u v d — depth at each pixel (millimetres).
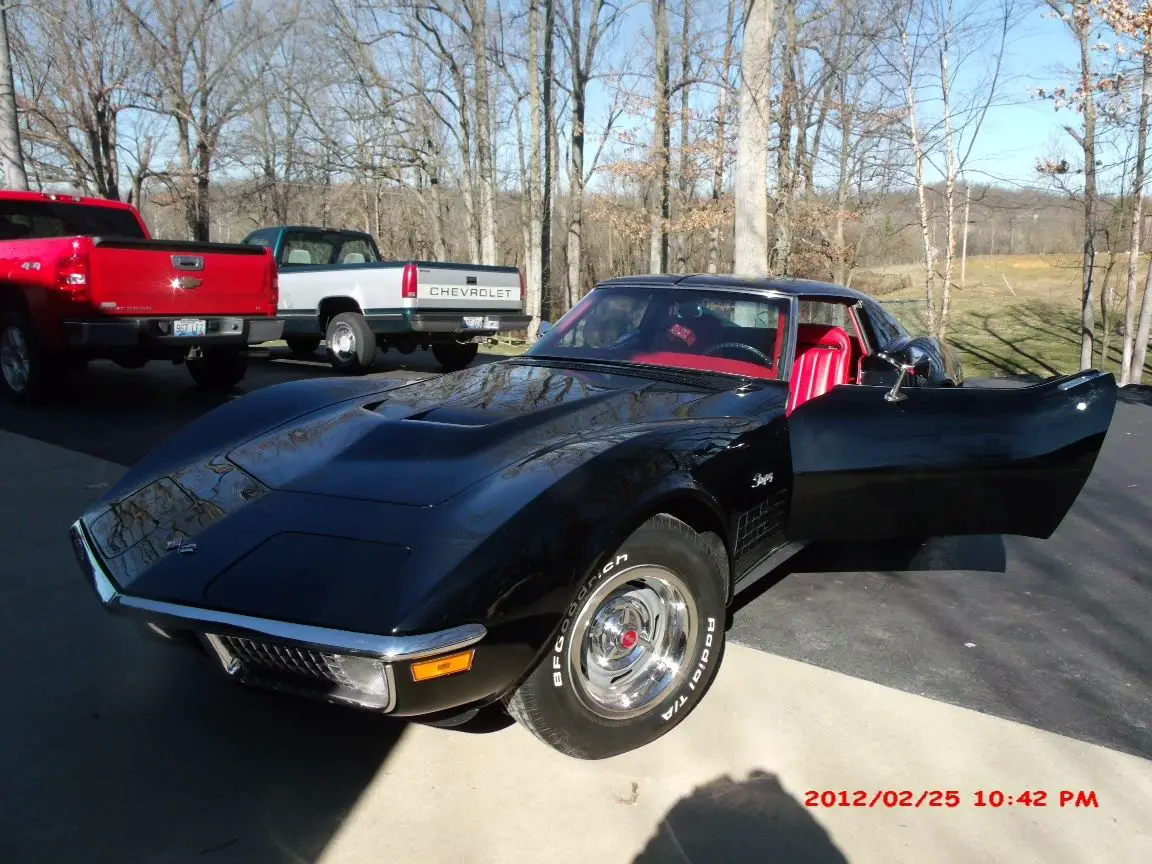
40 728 2543
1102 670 3062
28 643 3061
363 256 11781
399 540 2215
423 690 2016
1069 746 2580
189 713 2658
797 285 4012
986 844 2160
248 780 2342
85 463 5434
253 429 3086
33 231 8234
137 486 2811
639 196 26969
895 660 3104
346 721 2648
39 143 16375
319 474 2594
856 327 4445
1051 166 14508
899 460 3111
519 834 2158
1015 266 43375
